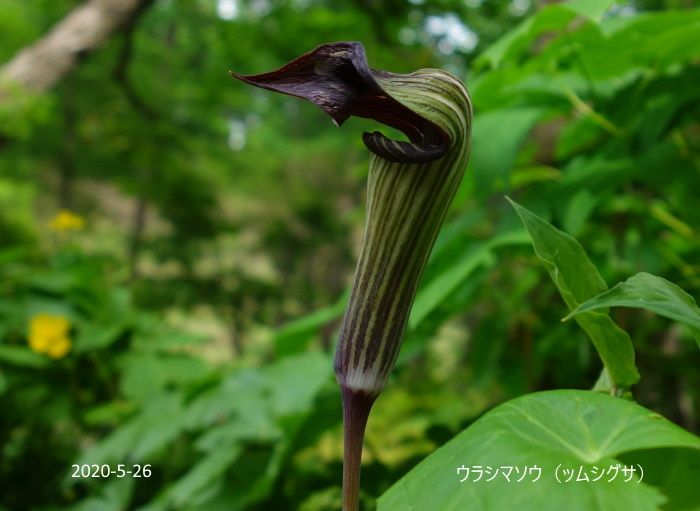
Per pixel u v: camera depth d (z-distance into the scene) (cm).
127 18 143
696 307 19
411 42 157
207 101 302
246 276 299
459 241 49
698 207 48
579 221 42
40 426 84
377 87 19
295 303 338
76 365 84
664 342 72
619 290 20
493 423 20
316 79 20
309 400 52
